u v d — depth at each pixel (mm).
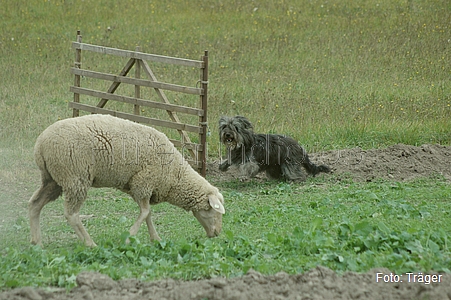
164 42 27219
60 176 9555
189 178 10383
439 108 19734
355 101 20422
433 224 10555
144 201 10203
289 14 30766
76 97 17125
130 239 9305
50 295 7285
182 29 29031
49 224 11422
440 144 17484
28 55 25469
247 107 20016
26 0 31641
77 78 17016
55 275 7992
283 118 18844
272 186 14922
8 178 14500
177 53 25922
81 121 9688
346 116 19031
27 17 29953
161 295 7266
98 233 10773
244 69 24500
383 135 17734
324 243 9125
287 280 7578
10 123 18344
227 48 26703
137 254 8836
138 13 31094
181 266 8242
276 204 13000
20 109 19688
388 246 8953
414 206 12242
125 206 12844
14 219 11734
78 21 29906
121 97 16109
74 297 7277
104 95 16422
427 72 23703
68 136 9484
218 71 24062
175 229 11203
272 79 23234
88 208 12680
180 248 8961
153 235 10328
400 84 22516
